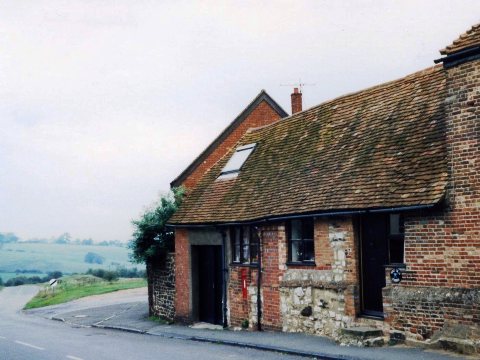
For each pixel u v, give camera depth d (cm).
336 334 1439
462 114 1174
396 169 1370
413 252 1247
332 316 1460
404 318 1253
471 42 1155
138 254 2378
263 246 1739
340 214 1409
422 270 1227
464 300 1135
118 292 4091
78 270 18838
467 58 1169
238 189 2030
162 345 1549
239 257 1897
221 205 2022
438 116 1412
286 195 1691
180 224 2133
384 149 1485
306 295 1552
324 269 1493
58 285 5525
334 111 1931
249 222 1761
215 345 1509
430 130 1393
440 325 1179
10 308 3991
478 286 1122
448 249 1178
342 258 1434
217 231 1986
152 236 2370
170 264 2289
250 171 2078
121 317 2531
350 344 1298
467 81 1169
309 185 1630
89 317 2645
